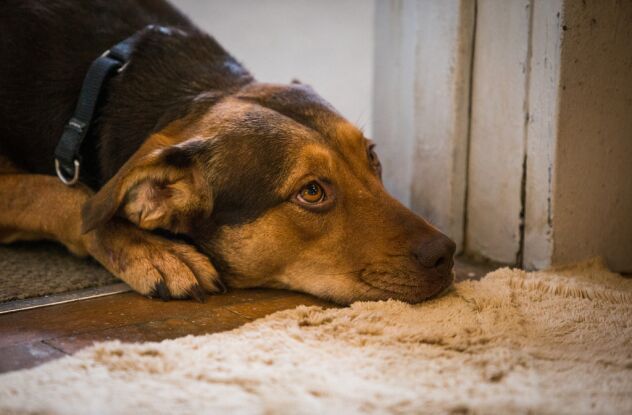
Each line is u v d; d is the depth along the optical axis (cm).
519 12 151
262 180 140
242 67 154
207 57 152
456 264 157
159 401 121
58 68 151
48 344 131
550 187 149
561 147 148
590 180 150
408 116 164
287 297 142
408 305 137
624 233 154
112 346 127
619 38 149
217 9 246
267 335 131
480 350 129
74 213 148
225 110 144
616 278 146
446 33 157
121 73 150
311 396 121
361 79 212
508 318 134
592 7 147
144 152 141
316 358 127
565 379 124
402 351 128
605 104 150
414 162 163
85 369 125
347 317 134
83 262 151
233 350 128
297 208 140
